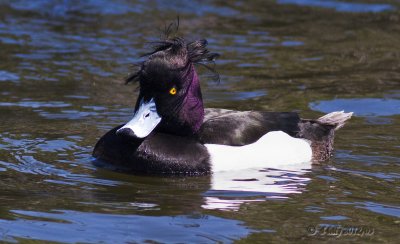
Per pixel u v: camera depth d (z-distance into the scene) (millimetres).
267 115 11625
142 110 10750
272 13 22672
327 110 14250
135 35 19875
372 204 9664
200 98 11086
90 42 19188
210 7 23188
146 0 23766
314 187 10289
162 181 10469
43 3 22875
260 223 8930
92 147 11930
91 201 9609
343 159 11578
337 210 9422
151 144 10797
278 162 11172
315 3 23766
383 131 12977
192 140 10961
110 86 15805
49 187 10117
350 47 19234
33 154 11516
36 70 16844
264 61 17922
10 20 21000
